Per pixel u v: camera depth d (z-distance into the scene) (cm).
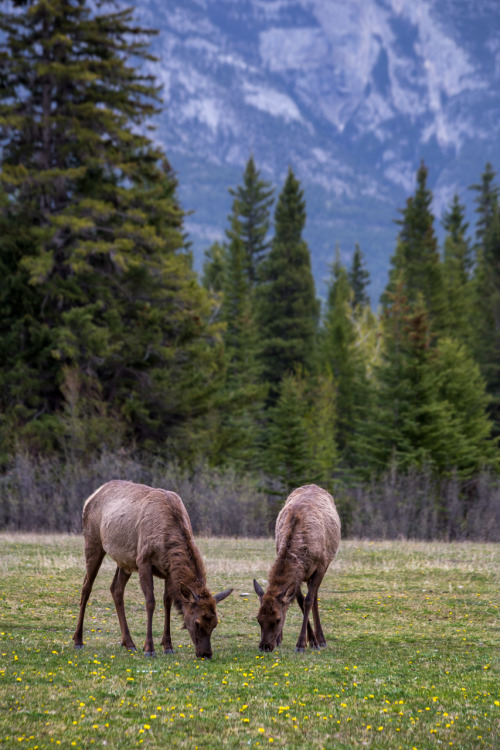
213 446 6494
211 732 1056
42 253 5750
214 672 1411
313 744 1010
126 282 6469
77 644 1675
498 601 2298
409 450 6450
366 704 1207
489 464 6850
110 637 1811
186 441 6297
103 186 6438
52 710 1134
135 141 6519
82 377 5700
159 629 1945
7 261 5962
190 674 1389
